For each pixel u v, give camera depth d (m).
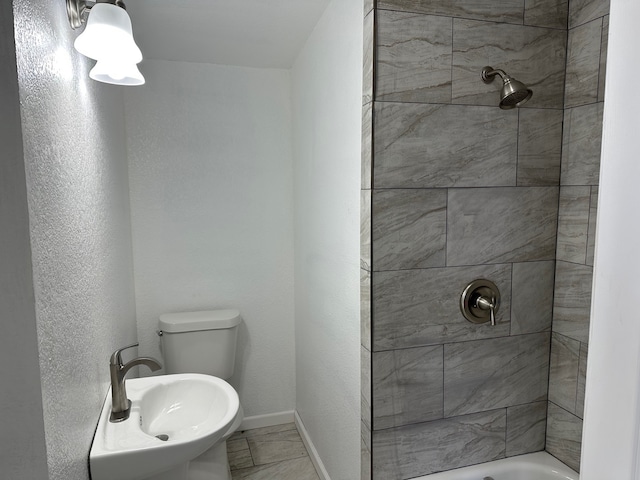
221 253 2.70
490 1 1.61
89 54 1.11
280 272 2.82
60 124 1.05
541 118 1.72
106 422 1.45
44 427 0.87
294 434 2.79
